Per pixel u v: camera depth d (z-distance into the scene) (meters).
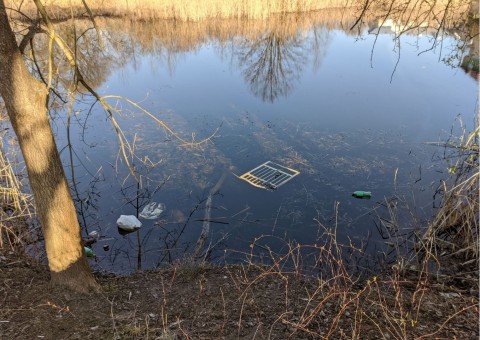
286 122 9.72
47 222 3.63
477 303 3.98
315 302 3.95
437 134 9.02
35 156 3.36
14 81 3.11
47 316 3.52
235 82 12.55
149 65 13.88
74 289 3.87
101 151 8.34
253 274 4.71
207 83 12.42
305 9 20.03
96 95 3.63
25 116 3.23
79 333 3.32
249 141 8.75
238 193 6.92
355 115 10.06
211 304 3.90
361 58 14.68
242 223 6.18
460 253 5.17
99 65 13.52
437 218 5.35
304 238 5.83
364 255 5.39
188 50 15.59
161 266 5.27
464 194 5.51
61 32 12.99
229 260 5.38
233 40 16.83
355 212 6.40
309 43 16.62
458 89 11.45
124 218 6.16
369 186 7.12
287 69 13.80
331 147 8.50
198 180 7.32
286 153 8.26
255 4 18.94
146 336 3.29
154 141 8.71
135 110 10.22
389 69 13.38
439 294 4.24
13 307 3.61
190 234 6.00
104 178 7.44
